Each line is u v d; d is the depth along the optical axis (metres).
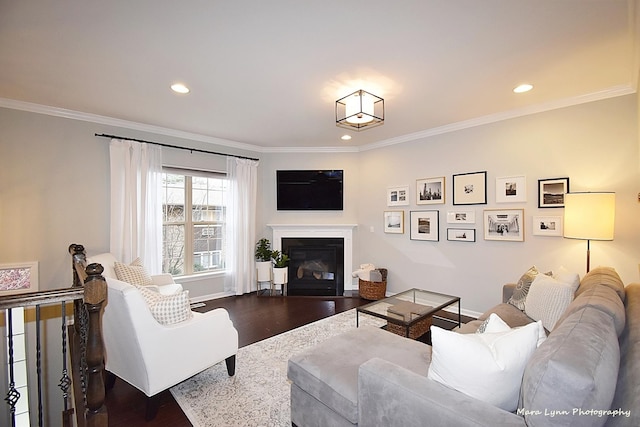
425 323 3.29
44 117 3.30
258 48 2.15
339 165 5.26
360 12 1.77
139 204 3.83
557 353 0.97
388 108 3.35
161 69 2.46
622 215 2.83
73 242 3.46
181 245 4.42
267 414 1.98
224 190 4.88
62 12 1.75
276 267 4.84
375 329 2.18
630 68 2.46
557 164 3.18
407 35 2.00
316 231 5.18
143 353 1.88
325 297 4.70
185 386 2.30
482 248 3.75
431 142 4.23
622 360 1.14
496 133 3.61
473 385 1.13
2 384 3.07
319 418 1.63
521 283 2.70
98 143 3.63
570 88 2.85
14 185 3.15
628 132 2.79
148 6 1.71
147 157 3.90
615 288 1.68
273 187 5.26
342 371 1.62
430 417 1.10
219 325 2.31
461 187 3.92
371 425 1.32
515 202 3.47
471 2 1.69
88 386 1.44
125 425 1.90
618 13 1.78
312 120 3.74
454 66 2.41
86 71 2.49
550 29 1.94
